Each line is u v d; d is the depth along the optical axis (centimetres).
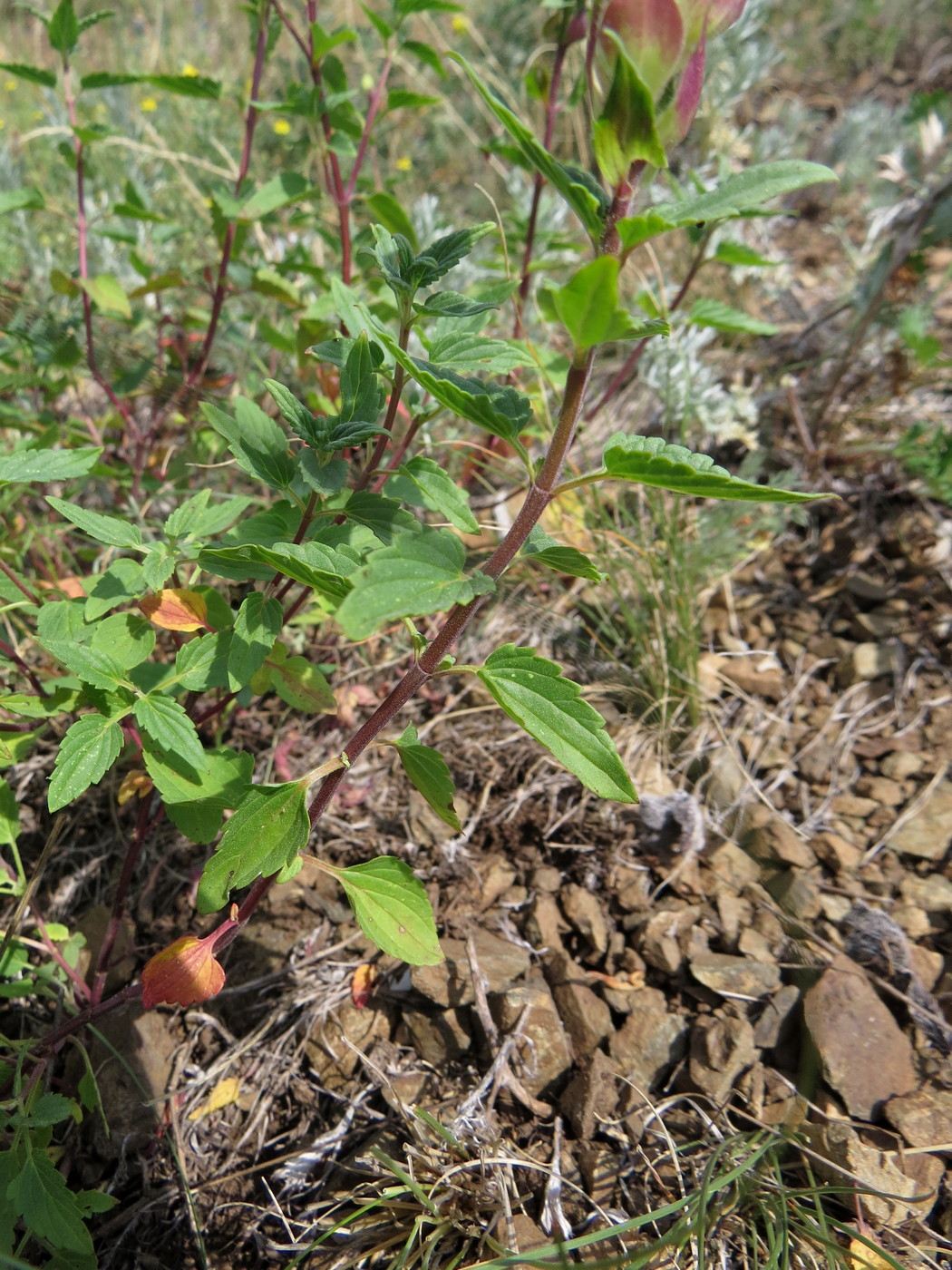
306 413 17
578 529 32
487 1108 21
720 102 40
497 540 32
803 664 31
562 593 32
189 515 19
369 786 27
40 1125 17
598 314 12
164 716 17
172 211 45
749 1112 21
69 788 16
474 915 24
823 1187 18
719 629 32
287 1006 23
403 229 30
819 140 58
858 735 29
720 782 27
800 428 36
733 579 34
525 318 34
